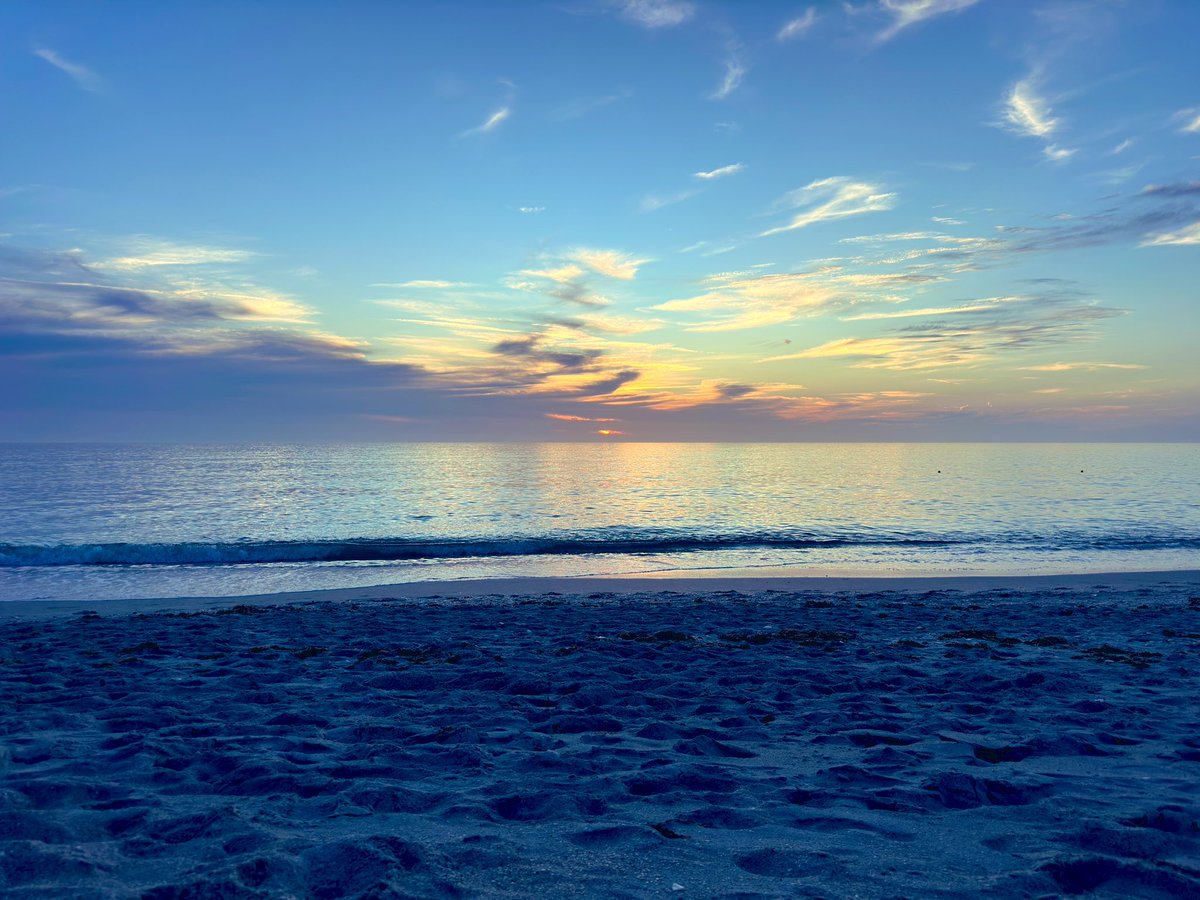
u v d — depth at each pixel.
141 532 28.50
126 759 4.35
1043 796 3.92
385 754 4.53
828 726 5.51
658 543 25.45
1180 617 12.09
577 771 4.29
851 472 78.19
